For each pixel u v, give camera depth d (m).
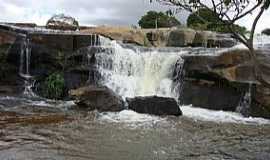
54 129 11.57
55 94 17.59
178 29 25.98
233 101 16.23
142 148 9.88
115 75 18.72
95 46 19.00
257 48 17.62
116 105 14.99
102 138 10.77
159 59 18.28
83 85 18.31
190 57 17.27
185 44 25.36
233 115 15.41
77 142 10.24
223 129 12.62
